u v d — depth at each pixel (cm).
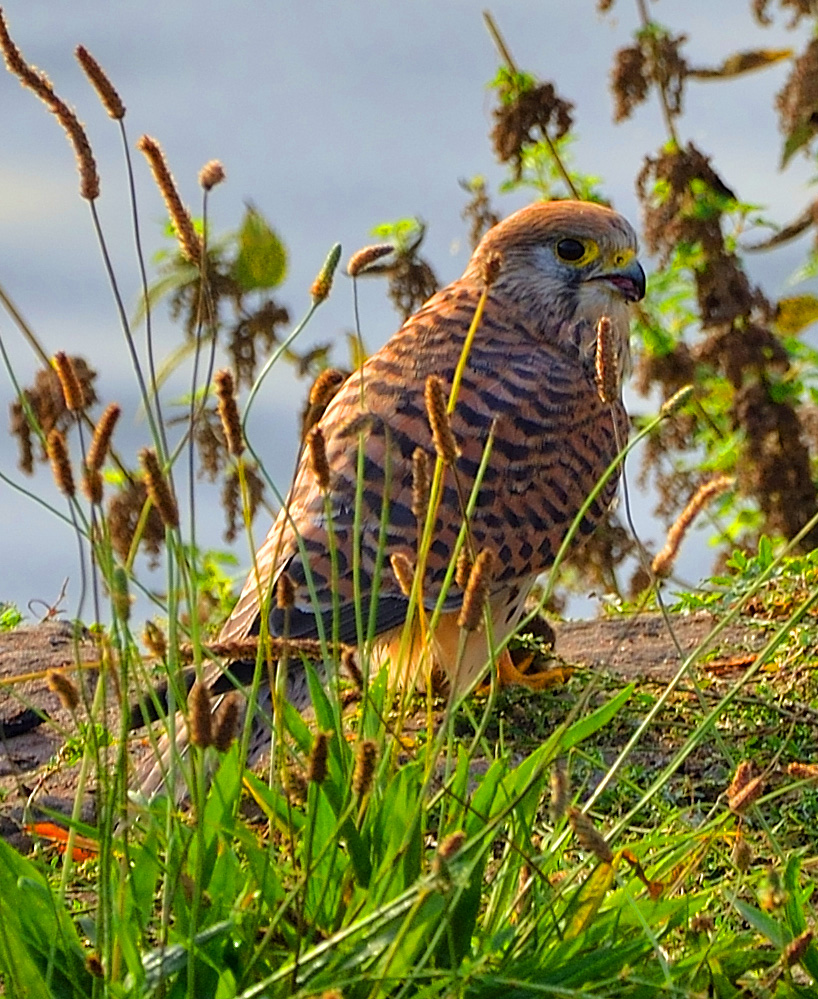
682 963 612
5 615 1244
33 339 602
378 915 540
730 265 1539
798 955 578
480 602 577
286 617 628
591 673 1025
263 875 596
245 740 638
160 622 1129
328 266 630
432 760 620
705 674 1022
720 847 760
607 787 848
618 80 1550
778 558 621
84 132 605
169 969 568
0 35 596
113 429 555
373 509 964
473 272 1188
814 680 975
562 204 1173
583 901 620
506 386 1070
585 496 1076
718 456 1558
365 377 1062
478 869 604
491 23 1541
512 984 562
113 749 920
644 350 1622
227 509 1259
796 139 1552
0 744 965
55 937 577
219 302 1280
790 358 1554
